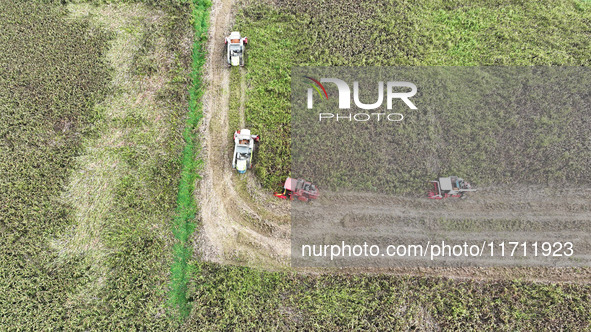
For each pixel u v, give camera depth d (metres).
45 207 15.90
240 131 16.47
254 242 15.47
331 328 13.89
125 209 15.91
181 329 13.93
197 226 15.68
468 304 14.21
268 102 18.06
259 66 18.95
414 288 14.62
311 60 19.00
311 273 14.97
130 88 18.53
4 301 14.31
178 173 16.66
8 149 16.97
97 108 17.98
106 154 17.02
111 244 15.28
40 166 16.62
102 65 19.02
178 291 14.76
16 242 15.24
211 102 18.25
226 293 14.48
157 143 17.19
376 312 14.23
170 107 18.05
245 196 16.28
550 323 13.78
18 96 18.14
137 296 14.46
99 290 14.59
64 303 14.36
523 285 14.55
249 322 13.97
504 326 13.71
